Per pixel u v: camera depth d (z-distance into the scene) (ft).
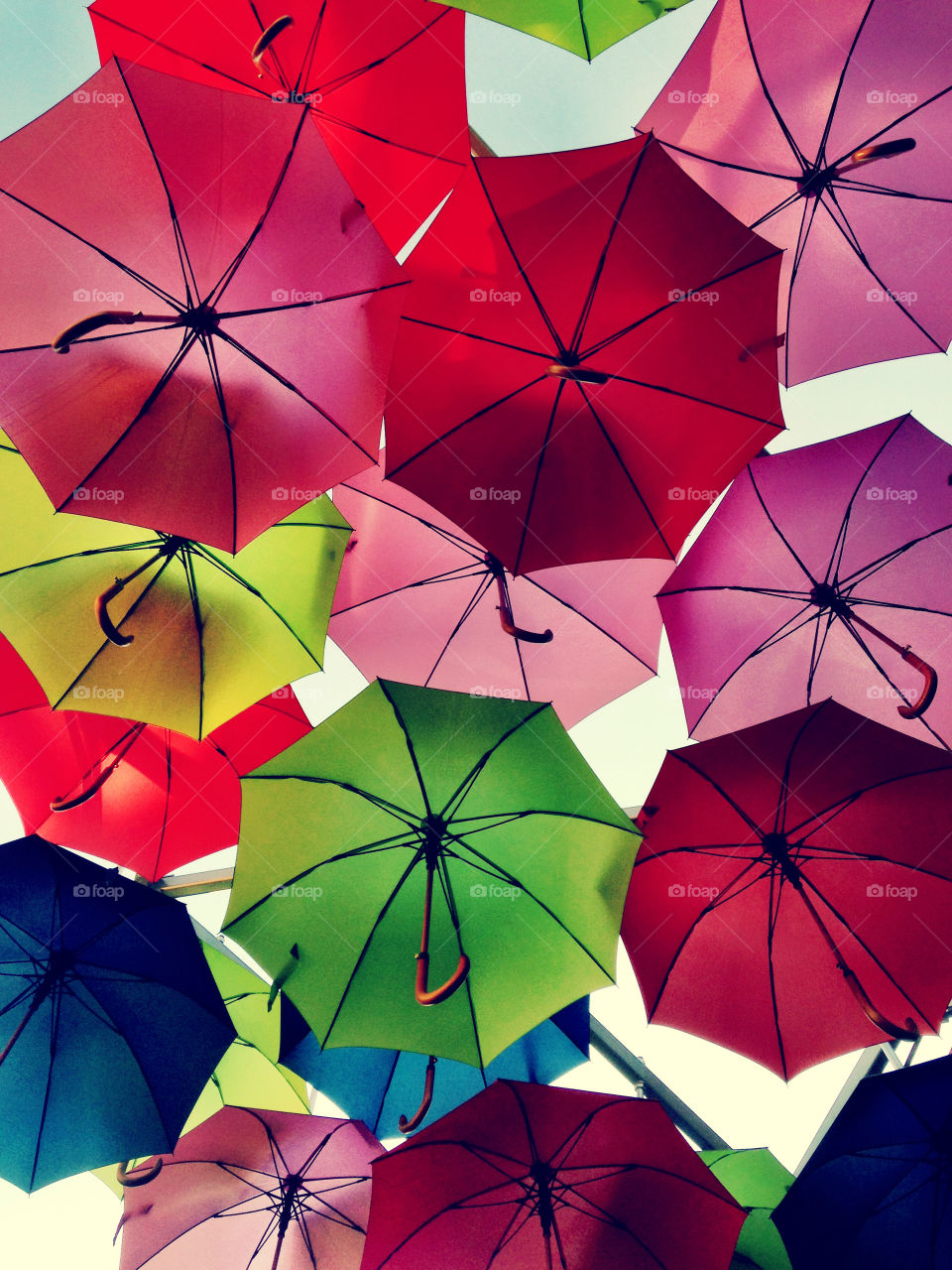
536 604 11.36
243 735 10.74
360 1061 10.14
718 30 9.85
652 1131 8.42
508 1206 8.64
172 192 7.57
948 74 10.08
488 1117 8.29
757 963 9.98
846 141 10.30
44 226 7.56
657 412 9.16
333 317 7.92
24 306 7.72
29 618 9.34
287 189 7.59
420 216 10.00
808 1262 8.46
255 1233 9.66
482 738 8.66
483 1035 8.82
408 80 9.62
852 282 10.55
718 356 8.90
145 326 7.85
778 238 10.60
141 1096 8.81
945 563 10.50
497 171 8.00
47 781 10.44
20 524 9.23
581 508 9.08
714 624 10.72
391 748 8.73
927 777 9.23
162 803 10.74
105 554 9.50
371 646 11.30
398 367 8.54
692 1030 9.86
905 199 10.39
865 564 10.57
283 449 8.20
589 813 8.75
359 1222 9.61
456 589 11.25
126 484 7.95
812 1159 8.82
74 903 8.98
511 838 9.05
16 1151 8.71
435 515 10.77
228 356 8.04
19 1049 8.86
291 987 8.67
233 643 9.74
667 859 9.68
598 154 7.93
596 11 9.25
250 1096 10.41
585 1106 8.25
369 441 8.22
